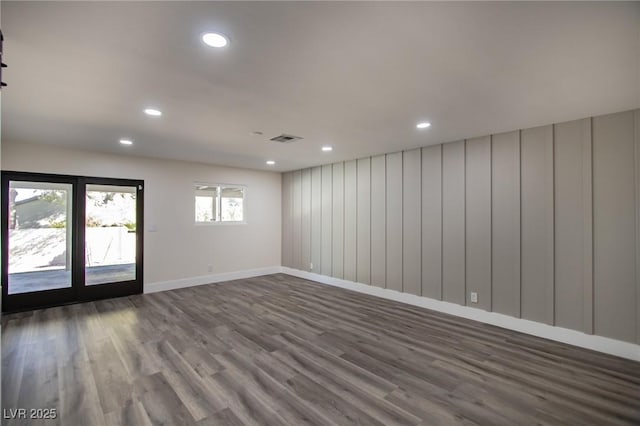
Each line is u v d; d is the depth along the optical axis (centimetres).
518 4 152
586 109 300
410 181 482
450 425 206
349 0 148
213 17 162
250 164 627
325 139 417
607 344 312
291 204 711
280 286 602
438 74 228
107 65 213
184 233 592
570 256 337
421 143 442
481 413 218
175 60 207
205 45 189
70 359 295
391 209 509
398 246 498
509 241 380
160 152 504
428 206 460
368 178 545
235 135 395
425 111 306
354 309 456
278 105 289
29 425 203
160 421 208
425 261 463
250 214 688
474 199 411
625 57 203
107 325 386
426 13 159
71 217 479
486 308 399
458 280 427
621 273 307
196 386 249
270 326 384
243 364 286
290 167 663
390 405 226
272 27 171
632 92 259
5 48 190
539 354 309
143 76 230
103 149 481
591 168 324
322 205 635
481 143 405
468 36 180
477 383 256
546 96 268
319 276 638
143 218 545
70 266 479
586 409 223
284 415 214
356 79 236
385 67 217
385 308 461
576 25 169
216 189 643
